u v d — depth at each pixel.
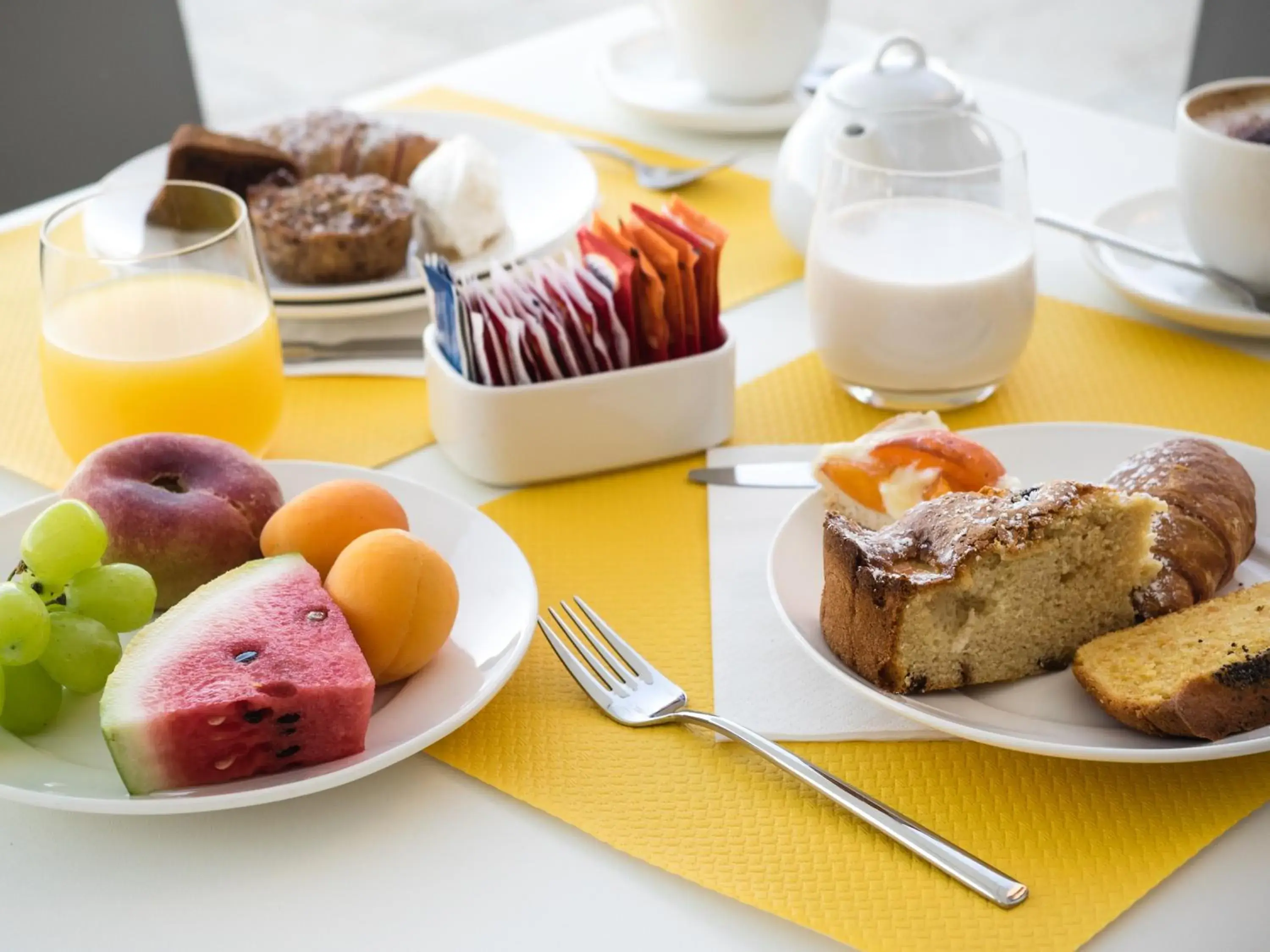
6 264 1.38
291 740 0.69
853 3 4.57
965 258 1.05
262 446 1.03
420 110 1.53
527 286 1.02
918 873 0.65
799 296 1.29
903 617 0.73
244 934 0.63
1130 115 3.74
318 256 1.21
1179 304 1.17
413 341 1.23
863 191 1.07
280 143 1.39
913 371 1.07
